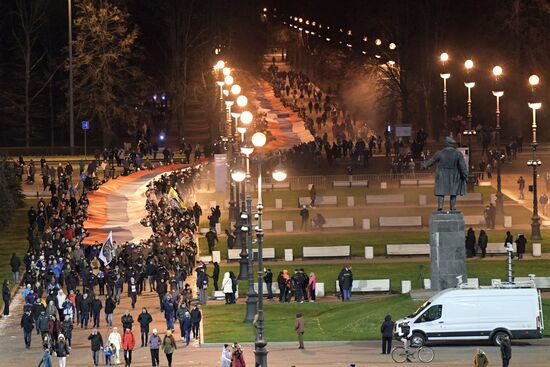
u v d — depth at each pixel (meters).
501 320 116.81
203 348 123.44
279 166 105.19
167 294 133.62
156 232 166.88
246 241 178.38
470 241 172.25
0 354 124.69
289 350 119.69
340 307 138.62
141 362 118.12
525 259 170.25
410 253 176.88
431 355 111.38
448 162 132.50
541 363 108.81
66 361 120.44
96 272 165.75
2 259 181.75
